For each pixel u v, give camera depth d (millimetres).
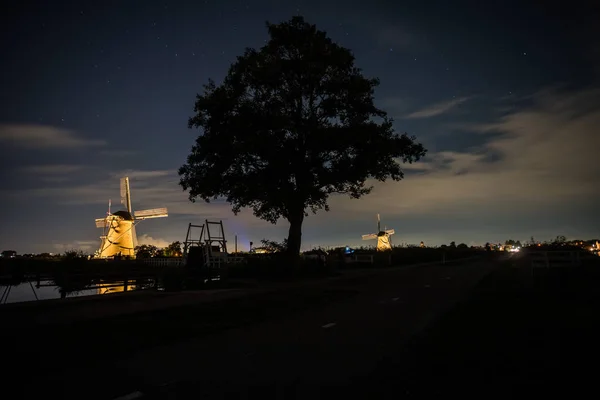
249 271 28203
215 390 5746
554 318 10648
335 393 5633
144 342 8586
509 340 8406
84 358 7355
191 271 22328
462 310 12617
